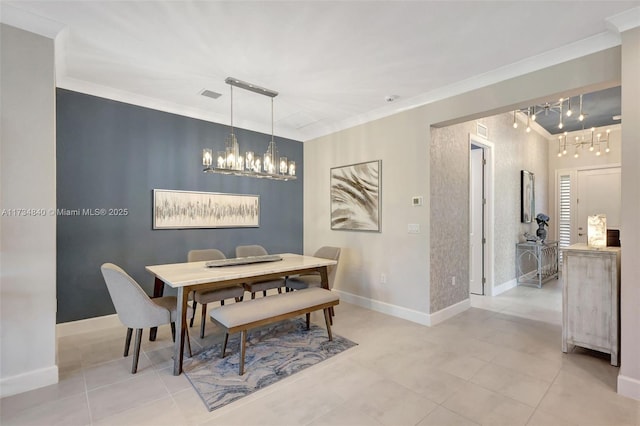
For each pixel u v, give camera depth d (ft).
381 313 13.07
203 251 12.45
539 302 14.65
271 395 7.10
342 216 15.15
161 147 12.63
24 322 7.23
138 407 6.66
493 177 15.87
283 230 16.66
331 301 10.18
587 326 8.81
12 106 7.11
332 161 15.74
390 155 12.99
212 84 10.83
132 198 11.91
